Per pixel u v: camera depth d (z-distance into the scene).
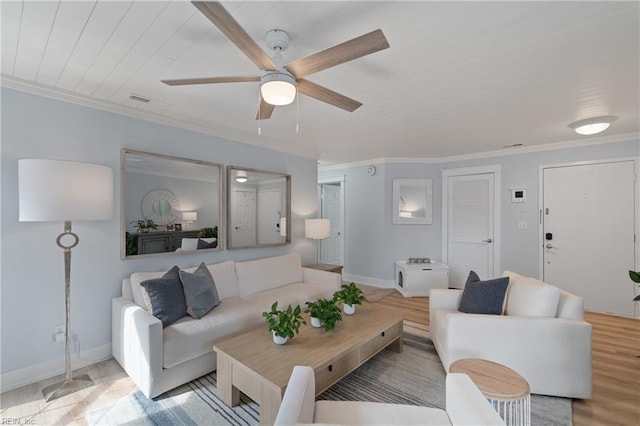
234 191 3.67
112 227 2.65
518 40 1.73
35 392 2.10
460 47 1.80
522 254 4.40
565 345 1.97
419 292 4.64
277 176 4.21
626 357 2.60
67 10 1.46
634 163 3.64
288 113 2.94
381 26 1.59
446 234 5.09
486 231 4.73
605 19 1.54
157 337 1.99
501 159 4.58
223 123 3.27
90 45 1.78
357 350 2.12
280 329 1.97
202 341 2.22
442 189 5.14
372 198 5.34
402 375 2.33
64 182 1.96
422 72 2.11
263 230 4.00
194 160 3.25
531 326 2.01
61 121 2.40
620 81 2.24
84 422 1.80
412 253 5.20
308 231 4.39
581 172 3.96
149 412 1.88
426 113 2.93
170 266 3.06
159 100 2.61
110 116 2.67
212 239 3.42
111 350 2.62
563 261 4.08
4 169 2.16
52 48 1.81
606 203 3.81
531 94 2.48
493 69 2.07
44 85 2.29
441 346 2.41
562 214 4.09
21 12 1.47
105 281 2.61
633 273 1.62
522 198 4.39
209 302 2.54
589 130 3.13
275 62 1.67
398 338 2.68
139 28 1.62
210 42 1.75
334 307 2.32
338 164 5.76
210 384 2.19
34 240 2.28
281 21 1.54
